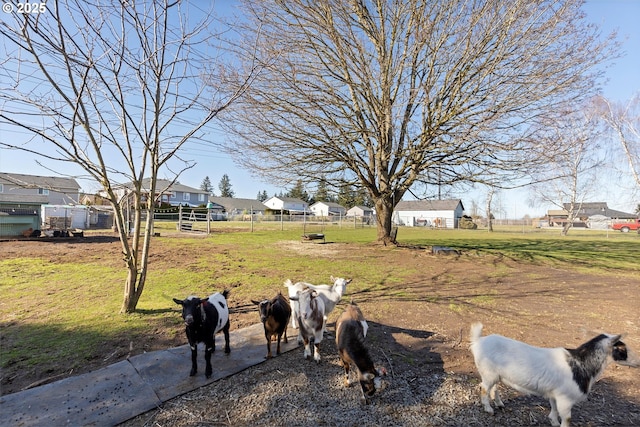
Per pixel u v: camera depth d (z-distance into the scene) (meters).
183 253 13.43
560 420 2.99
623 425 2.97
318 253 14.33
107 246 14.63
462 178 12.94
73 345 4.34
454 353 4.50
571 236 29.61
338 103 12.52
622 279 9.54
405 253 14.52
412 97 10.77
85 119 4.63
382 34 13.50
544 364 2.87
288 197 82.75
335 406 3.22
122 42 4.67
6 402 3.02
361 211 83.81
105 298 6.57
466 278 9.47
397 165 15.43
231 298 6.94
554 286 8.56
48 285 7.57
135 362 3.85
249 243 17.94
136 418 2.93
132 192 5.55
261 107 12.04
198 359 4.04
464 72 12.00
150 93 5.18
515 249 17.02
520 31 10.87
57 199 42.69
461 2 11.55
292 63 10.91
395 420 3.02
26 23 3.67
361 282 8.75
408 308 6.50
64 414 2.90
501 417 3.10
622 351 2.90
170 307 6.06
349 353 3.31
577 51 10.33
